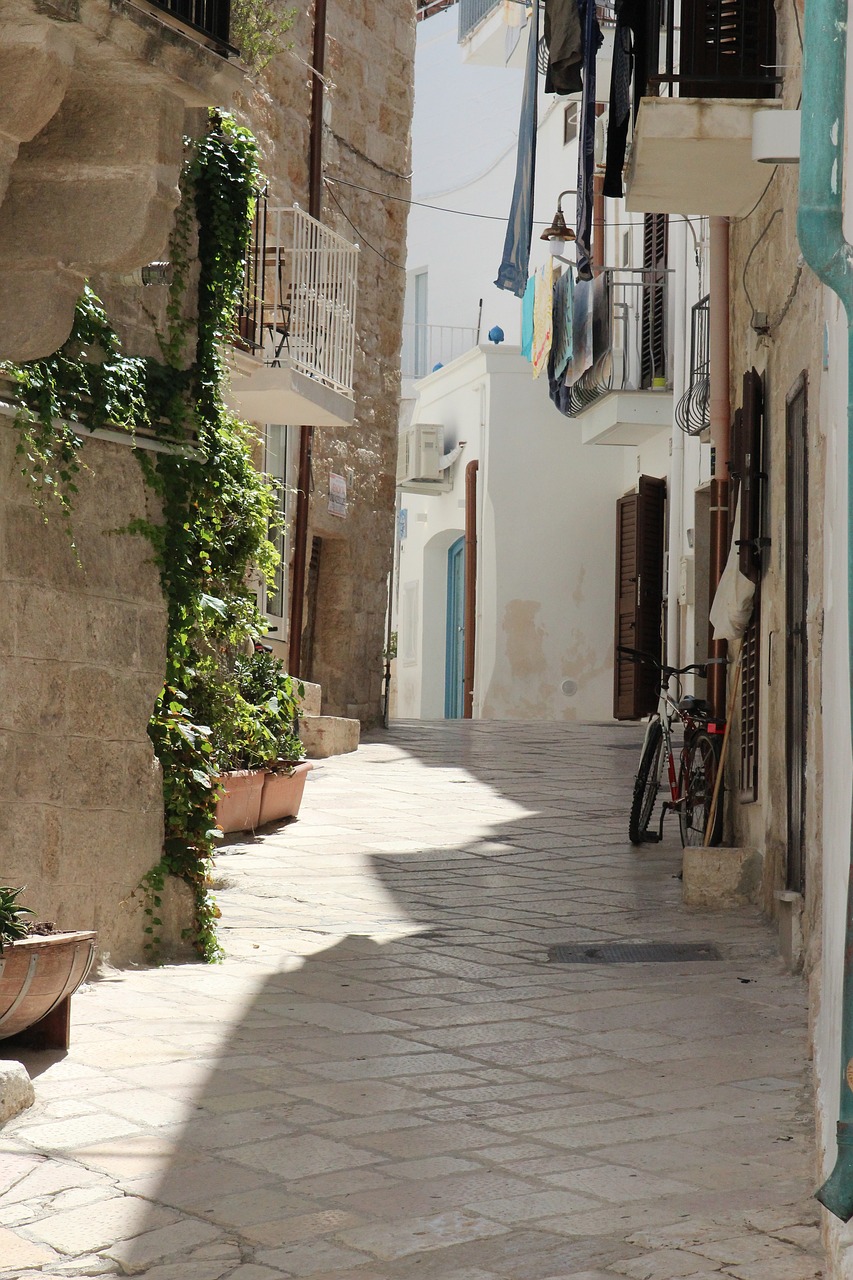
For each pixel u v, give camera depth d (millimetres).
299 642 18609
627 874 11305
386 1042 6652
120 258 5465
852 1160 2750
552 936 9180
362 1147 5215
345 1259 4234
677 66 9977
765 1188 4754
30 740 7512
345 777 16094
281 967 8195
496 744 19781
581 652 28578
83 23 5059
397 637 34062
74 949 6207
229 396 15750
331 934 9086
